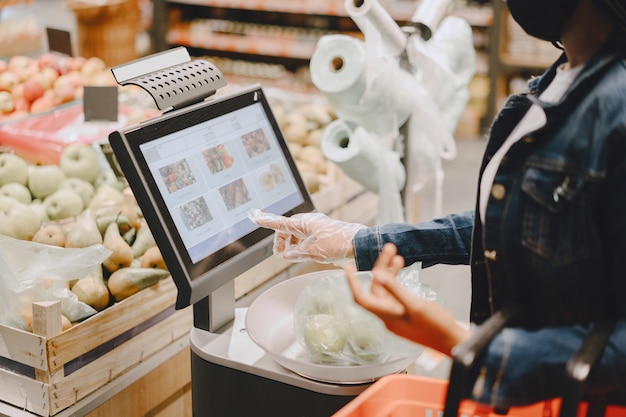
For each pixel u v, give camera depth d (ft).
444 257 5.24
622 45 3.72
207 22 23.71
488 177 4.30
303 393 4.85
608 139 3.54
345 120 7.47
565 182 3.64
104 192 7.29
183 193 5.16
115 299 6.16
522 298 3.99
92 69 10.98
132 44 18.08
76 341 5.51
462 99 8.66
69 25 21.65
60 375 5.45
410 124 7.79
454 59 8.42
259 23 23.54
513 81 22.03
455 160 19.43
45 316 5.31
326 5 21.29
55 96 10.33
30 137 8.46
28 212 6.64
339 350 4.88
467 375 3.33
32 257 5.89
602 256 3.65
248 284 7.16
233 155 5.65
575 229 3.65
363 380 4.80
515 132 4.25
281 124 10.03
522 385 3.48
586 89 3.68
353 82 7.00
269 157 5.98
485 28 21.59
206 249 5.18
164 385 6.39
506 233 3.89
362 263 5.20
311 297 5.08
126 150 4.85
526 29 3.96
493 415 4.62
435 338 3.51
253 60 24.03
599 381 3.41
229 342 5.32
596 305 3.74
